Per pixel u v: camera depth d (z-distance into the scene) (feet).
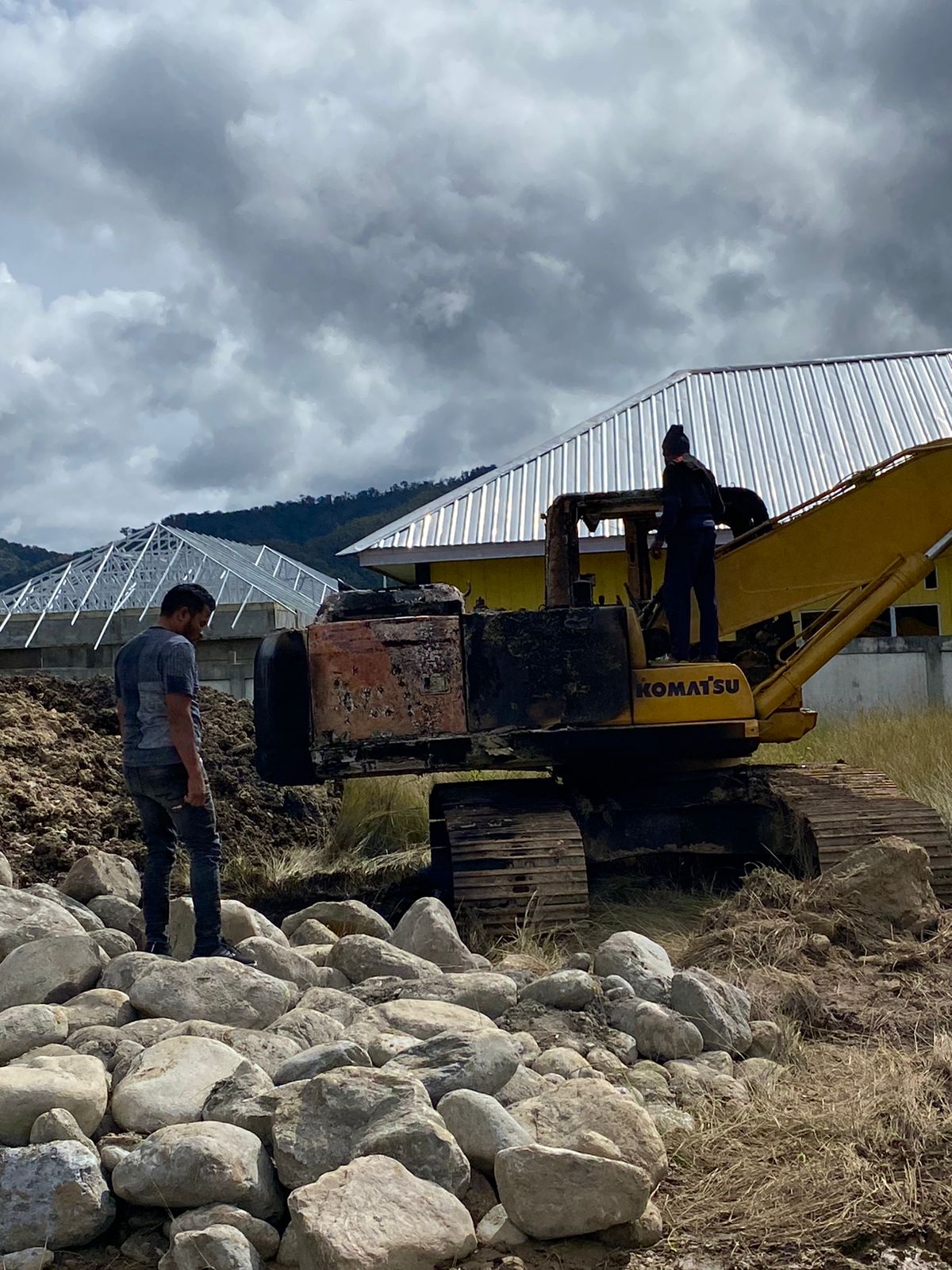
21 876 26.18
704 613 25.89
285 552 432.66
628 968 16.81
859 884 20.95
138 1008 14.99
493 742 25.08
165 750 17.98
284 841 33.22
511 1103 12.48
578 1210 10.69
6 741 30.96
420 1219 10.29
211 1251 9.98
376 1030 14.40
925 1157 12.15
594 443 64.69
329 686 24.99
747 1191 11.69
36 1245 10.71
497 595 58.65
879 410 64.49
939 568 57.36
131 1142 11.72
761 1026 15.42
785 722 26.94
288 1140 11.28
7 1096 11.70
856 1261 10.48
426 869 30.32
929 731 37.65
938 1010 16.79
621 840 26.91
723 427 64.80
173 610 18.94
